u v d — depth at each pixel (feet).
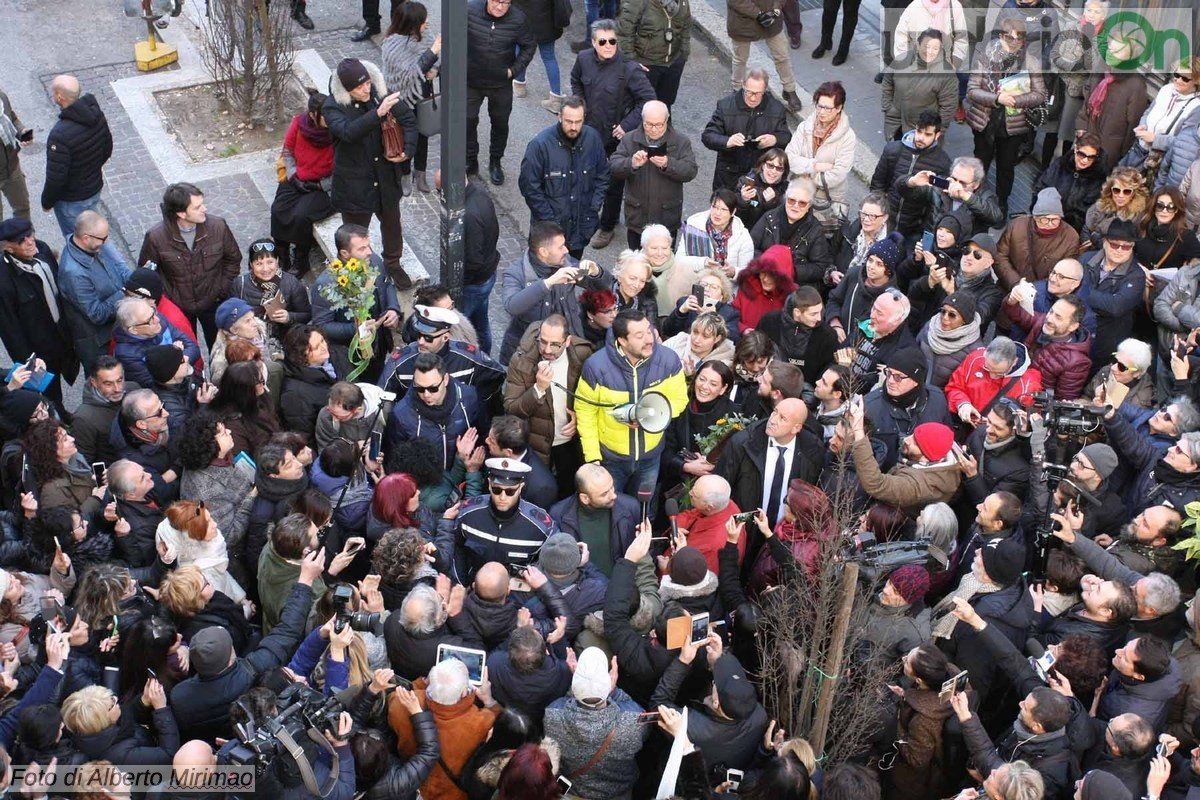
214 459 23.67
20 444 24.54
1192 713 20.54
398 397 26.43
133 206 38.04
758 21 39.06
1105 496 23.63
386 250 34.63
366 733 18.65
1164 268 29.40
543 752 17.98
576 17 46.19
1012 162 36.17
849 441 21.89
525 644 19.53
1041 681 20.11
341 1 46.73
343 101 32.12
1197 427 24.67
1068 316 26.71
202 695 19.47
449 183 26.76
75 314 29.78
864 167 39.58
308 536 21.50
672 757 18.44
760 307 29.14
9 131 34.22
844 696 19.94
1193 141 31.37
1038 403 24.09
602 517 23.31
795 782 17.84
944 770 19.52
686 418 26.22
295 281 29.37
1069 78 36.09
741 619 20.88
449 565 22.84
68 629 20.92
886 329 26.35
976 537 22.54
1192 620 20.94
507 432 23.58
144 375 27.07
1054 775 18.88
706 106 42.73
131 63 43.68
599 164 33.65
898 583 20.59
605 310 26.73
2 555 22.74
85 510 23.53
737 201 30.96
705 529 22.98
